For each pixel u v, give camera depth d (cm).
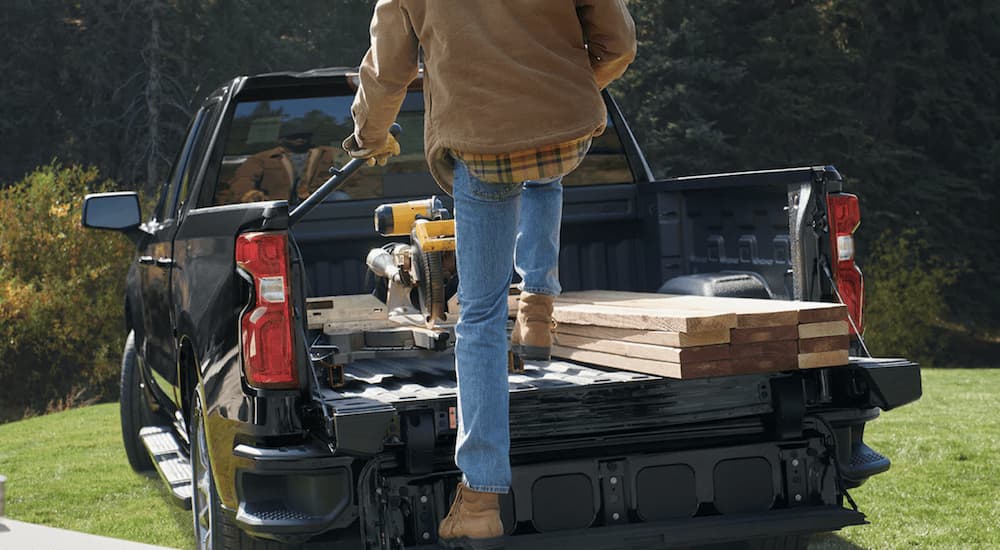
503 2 304
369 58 329
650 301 443
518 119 301
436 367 434
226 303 380
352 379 402
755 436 390
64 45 3325
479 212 318
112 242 1875
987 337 3488
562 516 364
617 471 370
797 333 369
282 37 3628
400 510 348
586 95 308
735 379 379
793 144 3206
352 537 378
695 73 3105
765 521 367
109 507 676
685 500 375
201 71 3391
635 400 370
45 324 1789
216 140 512
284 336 362
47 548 404
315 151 528
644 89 3155
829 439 391
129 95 3198
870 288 2383
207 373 395
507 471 322
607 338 401
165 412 652
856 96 3391
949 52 3438
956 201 3256
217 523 399
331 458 348
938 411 949
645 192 552
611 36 320
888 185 3231
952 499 616
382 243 534
